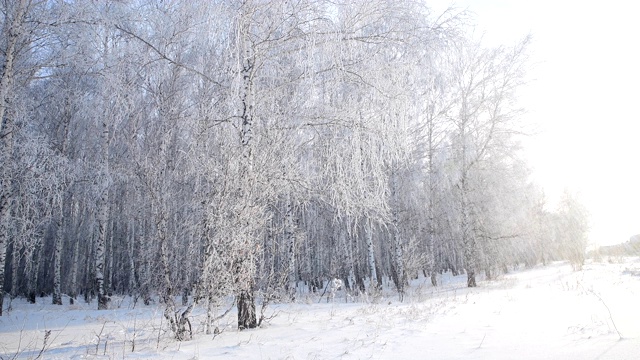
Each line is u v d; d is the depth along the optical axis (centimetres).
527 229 2181
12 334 863
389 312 883
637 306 656
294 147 857
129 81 1020
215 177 727
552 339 463
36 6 1162
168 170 845
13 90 1162
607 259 2928
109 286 2297
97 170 1374
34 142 1123
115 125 1161
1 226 1227
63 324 1013
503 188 2009
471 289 1539
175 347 565
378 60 862
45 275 3061
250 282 765
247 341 585
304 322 789
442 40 970
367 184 898
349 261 1894
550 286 1298
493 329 573
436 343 505
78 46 1171
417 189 1964
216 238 675
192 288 707
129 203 1587
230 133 809
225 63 840
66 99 1497
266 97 861
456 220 2011
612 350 373
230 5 829
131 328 845
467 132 1898
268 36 825
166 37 992
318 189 888
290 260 1290
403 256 1642
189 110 948
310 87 850
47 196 1172
